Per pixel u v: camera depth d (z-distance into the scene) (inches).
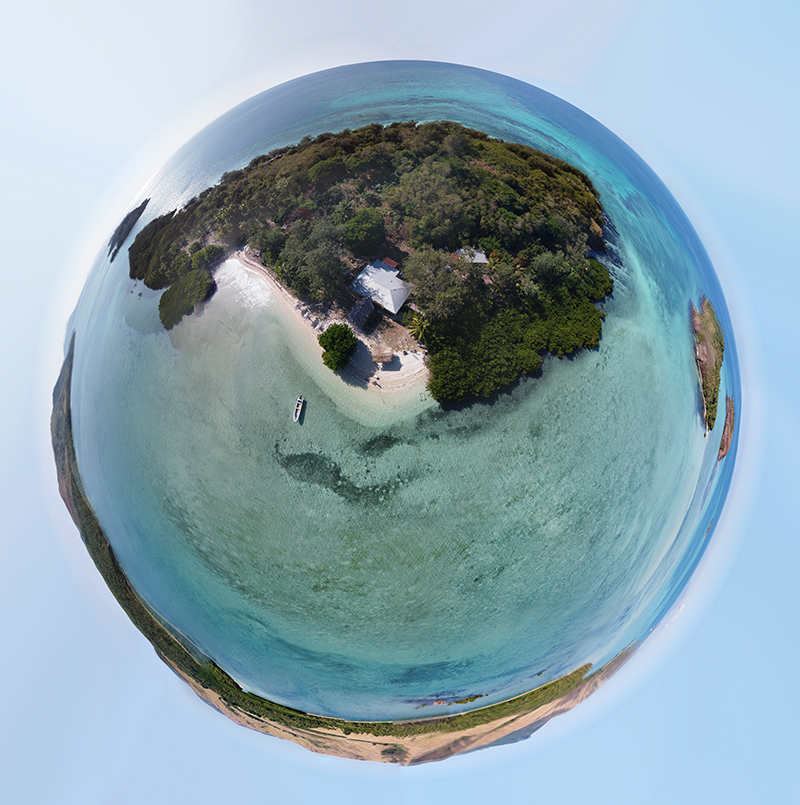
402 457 693.3
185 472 747.4
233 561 740.0
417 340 698.8
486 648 753.6
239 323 733.3
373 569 699.4
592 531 746.8
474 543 701.3
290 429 704.4
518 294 738.2
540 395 727.1
